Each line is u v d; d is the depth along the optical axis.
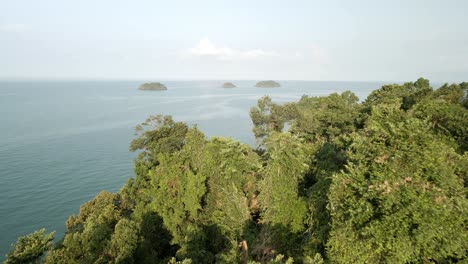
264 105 49.69
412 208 12.18
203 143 35.34
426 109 24.45
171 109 195.75
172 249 32.31
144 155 45.12
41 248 23.53
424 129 14.56
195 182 30.36
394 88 52.66
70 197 59.66
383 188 13.14
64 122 142.00
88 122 143.62
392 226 12.40
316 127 46.31
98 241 24.77
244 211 27.34
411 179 13.21
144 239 29.06
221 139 32.97
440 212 12.05
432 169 13.19
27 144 98.25
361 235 13.77
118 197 42.03
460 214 12.42
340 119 45.88
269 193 23.88
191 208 30.36
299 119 47.50
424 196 12.50
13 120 142.50
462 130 22.38
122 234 24.53
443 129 23.30
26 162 79.44
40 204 56.28
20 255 22.30
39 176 69.88
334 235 15.03
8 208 54.12
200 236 27.11
